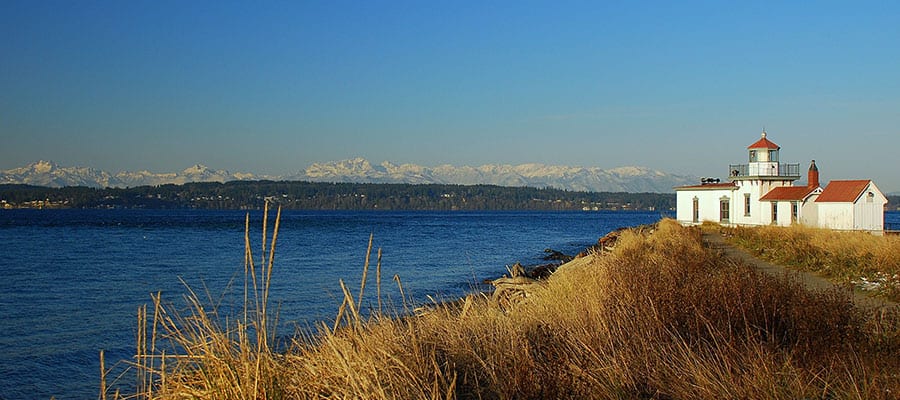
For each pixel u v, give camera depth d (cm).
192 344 659
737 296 914
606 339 797
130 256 4712
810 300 933
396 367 666
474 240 7188
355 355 652
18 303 2502
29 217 15525
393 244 6241
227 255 4797
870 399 615
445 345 789
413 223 13325
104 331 1956
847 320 885
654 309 873
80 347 1745
